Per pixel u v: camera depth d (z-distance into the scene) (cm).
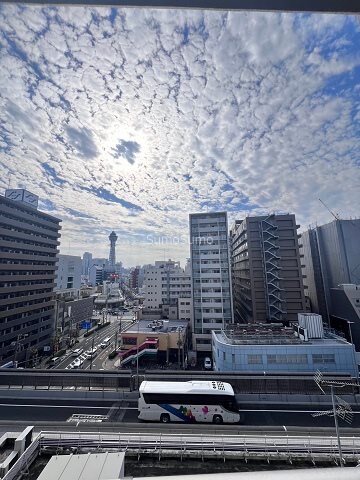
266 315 4259
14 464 863
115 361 4431
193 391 1972
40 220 5397
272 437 1227
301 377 2405
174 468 1016
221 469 1023
